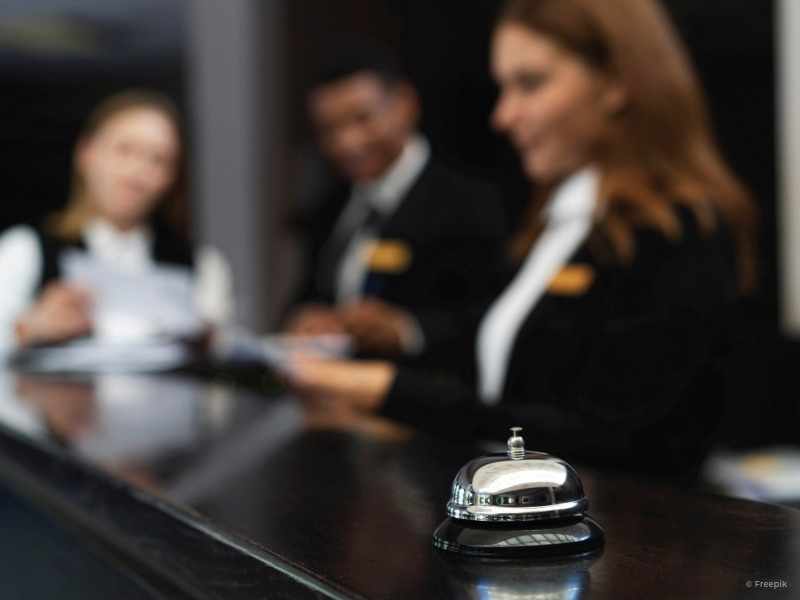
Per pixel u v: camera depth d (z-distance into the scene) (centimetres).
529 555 52
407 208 291
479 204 282
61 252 296
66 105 435
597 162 144
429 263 276
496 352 155
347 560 53
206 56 445
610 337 120
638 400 116
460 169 297
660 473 116
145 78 458
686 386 116
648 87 136
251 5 426
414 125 305
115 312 238
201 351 202
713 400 121
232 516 66
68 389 161
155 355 204
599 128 143
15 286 286
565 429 119
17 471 111
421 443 96
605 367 120
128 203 311
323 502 69
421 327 238
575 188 150
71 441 103
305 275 352
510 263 168
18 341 229
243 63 432
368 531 60
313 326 223
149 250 314
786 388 249
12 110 425
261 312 425
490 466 56
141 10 431
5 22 422
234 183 437
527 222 169
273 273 423
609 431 116
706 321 117
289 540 58
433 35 324
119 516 81
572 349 131
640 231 123
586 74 143
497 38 156
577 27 142
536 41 147
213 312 271
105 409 131
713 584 46
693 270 119
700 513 61
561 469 56
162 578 73
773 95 269
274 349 190
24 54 427
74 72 438
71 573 97
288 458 88
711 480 199
